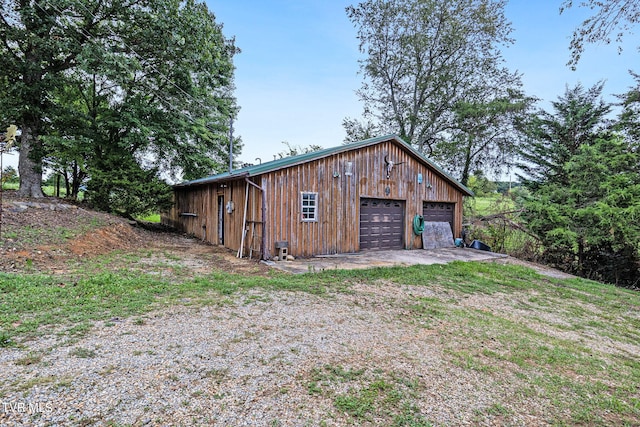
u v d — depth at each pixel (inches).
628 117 493.4
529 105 681.0
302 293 206.5
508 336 159.2
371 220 416.5
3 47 426.0
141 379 98.7
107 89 565.9
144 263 270.5
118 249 326.6
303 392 98.1
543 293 264.2
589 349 156.1
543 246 511.8
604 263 463.5
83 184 561.0
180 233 582.6
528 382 116.0
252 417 85.1
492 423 90.7
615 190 427.5
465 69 764.0
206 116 600.4
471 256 408.2
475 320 178.5
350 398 96.6
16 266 211.0
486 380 114.5
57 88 452.1
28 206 349.1
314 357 120.9
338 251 379.6
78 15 425.4
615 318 216.2
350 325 156.9
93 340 122.3
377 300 202.1
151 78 526.6
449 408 95.8
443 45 762.8
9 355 107.7
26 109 409.1
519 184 644.7
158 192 543.5
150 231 519.8
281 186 333.7
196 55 476.7
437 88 792.3
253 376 105.0
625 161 446.3
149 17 426.9
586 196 480.4
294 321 156.6
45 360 105.9
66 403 85.2
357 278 256.2
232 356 117.4
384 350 131.6
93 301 163.6
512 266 367.2
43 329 129.0
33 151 432.1
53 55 421.7
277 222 331.6
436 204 497.4
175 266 267.9
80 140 462.6
